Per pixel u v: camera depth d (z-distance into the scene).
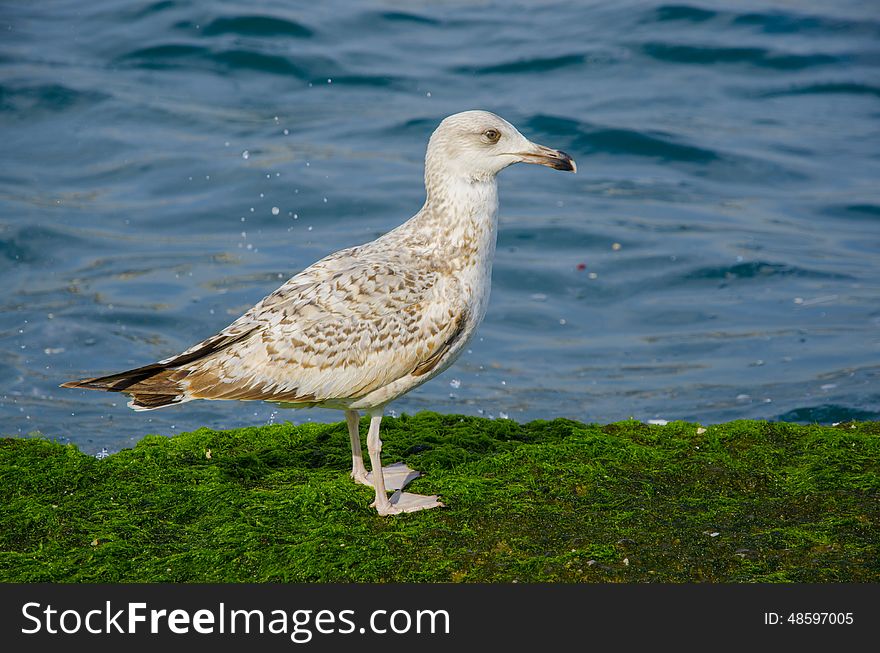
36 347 12.91
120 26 22.03
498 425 9.22
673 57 21.28
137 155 17.88
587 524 7.32
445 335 7.57
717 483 7.95
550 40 22.09
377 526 7.39
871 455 8.34
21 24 22.23
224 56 20.91
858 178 17.64
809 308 14.04
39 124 18.64
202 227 16.11
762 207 16.94
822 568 6.76
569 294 14.71
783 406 11.77
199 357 7.48
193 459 8.52
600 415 11.85
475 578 6.77
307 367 7.33
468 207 7.66
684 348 13.32
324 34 22.02
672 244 15.77
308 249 15.50
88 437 11.30
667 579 6.70
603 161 18.33
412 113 19.28
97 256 15.16
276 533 7.32
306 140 18.45
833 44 21.50
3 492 7.87
